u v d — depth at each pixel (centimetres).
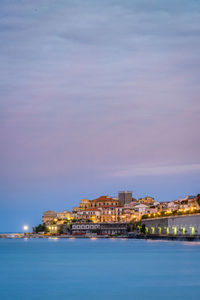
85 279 9438
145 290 8175
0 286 8675
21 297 7669
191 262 12206
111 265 11850
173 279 9288
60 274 10212
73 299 7488
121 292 8019
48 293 7988
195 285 8606
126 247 19288
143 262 12431
